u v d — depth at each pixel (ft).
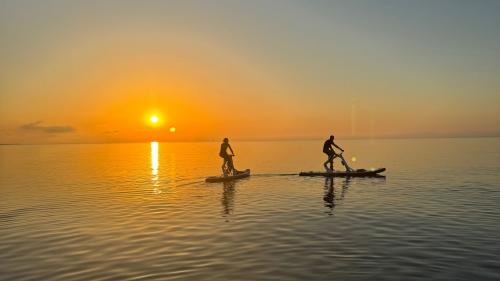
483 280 25.71
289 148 350.64
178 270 28.58
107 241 36.81
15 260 31.65
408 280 25.89
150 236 38.32
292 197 60.18
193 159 188.14
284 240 35.96
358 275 26.89
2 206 56.13
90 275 27.96
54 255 32.78
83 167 136.77
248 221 44.16
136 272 28.37
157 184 80.69
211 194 65.31
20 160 196.95
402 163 126.52
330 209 49.98
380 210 48.67
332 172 89.71
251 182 80.69
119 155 267.39
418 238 35.81
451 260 29.66
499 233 37.11
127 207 54.24
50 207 55.06
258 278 26.61
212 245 34.78
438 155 174.70
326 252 32.17
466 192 62.08
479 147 291.58
